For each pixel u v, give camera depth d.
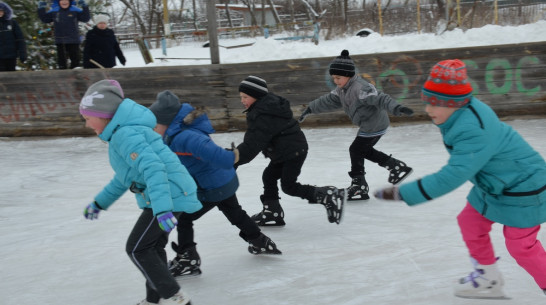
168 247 3.79
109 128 2.44
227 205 3.27
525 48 7.43
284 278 3.16
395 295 2.86
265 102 3.41
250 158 3.33
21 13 10.21
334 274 3.18
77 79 8.15
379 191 2.43
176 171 2.55
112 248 3.82
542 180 2.36
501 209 2.41
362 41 9.48
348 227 4.03
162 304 2.55
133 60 16.16
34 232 4.24
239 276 3.22
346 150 6.68
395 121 7.91
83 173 6.20
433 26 18.84
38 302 2.99
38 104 8.30
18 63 10.14
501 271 3.05
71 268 3.48
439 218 4.12
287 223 4.21
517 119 7.63
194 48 18.48
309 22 17.28
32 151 7.53
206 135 3.03
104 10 12.05
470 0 18.00
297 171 3.76
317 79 7.80
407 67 7.67
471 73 7.62
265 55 9.31
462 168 2.28
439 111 2.36
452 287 2.90
